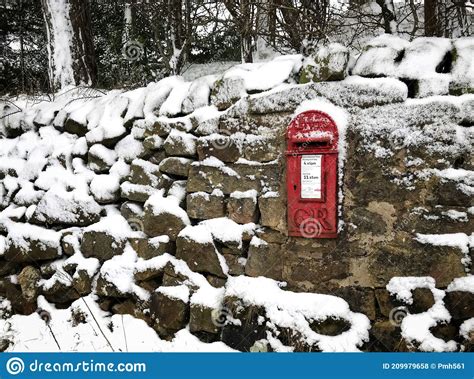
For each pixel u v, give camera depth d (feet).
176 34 19.52
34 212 12.38
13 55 30.22
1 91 25.31
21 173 13.32
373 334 8.14
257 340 8.61
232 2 16.10
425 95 8.05
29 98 16.69
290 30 15.34
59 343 10.39
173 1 19.01
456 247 7.56
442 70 8.46
